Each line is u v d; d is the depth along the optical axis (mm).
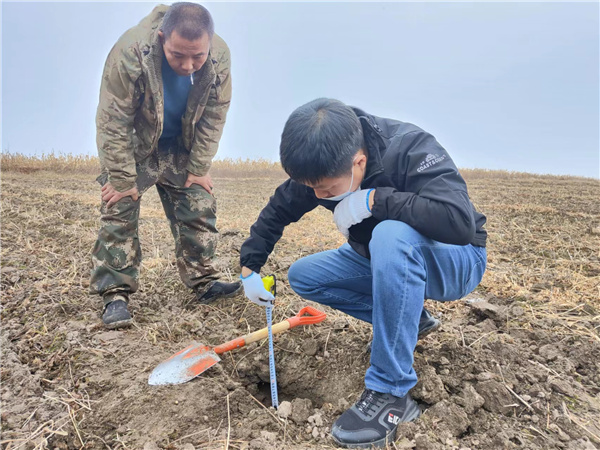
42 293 3514
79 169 14203
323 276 2490
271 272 4035
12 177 11750
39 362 2703
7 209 6543
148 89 2711
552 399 2213
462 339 2717
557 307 3205
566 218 6953
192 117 2943
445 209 1850
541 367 2449
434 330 2607
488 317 2980
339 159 1767
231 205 8906
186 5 2559
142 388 2377
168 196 3293
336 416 2229
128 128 2811
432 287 2168
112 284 3039
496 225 6301
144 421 2221
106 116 2740
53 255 4504
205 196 3242
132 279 3117
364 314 2639
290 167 1809
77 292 3543
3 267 4098
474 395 2178
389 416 2002
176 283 3754
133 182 2932
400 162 1993
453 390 2297
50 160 14125
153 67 2646
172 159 3178
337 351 2701
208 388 2398
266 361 2725
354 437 1976
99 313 3162
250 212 7859
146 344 2795
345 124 1771
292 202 2311
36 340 2898
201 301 3420
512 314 3086
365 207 1961
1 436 2154
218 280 3846
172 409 2270
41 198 7789
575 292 3461
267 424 2227
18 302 3434
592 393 2322
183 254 3365
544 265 4191
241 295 3463
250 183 14484
